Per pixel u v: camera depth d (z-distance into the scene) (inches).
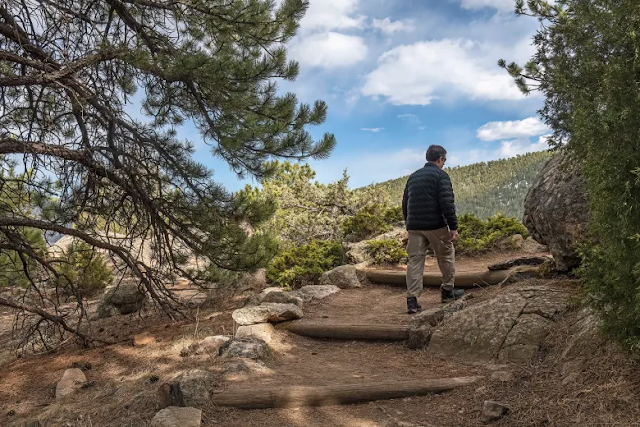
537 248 342.6
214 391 143.8
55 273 246.8
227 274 303.1
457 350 171.8
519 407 119.4
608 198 104.0
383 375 162.1
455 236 223.5
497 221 378.0
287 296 252.7
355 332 206.8
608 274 110.5
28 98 251.0
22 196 259.6
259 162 233.5
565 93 148.5
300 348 200.2
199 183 242.1
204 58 201.9
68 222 249.8
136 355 207.9
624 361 116.0
